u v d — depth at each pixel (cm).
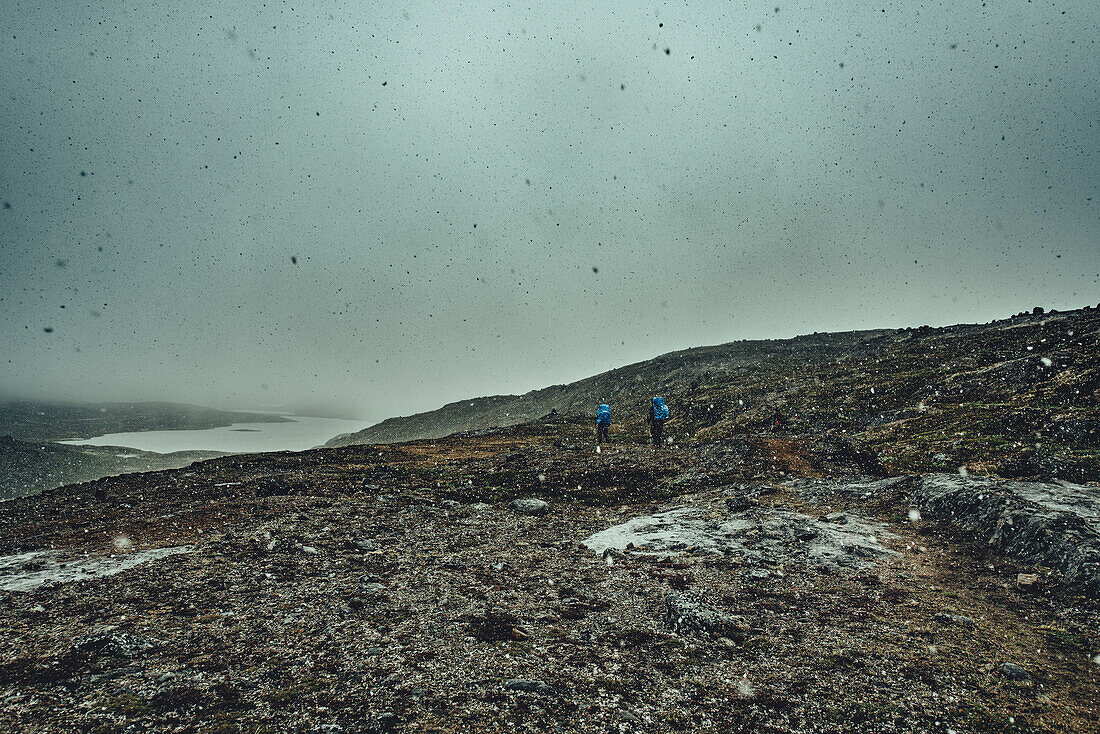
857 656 898
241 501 2259
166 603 1158
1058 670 836
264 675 834
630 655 919
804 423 4231
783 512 1850
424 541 1708
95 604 1152
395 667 863
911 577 1265
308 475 2869
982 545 1412
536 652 927
